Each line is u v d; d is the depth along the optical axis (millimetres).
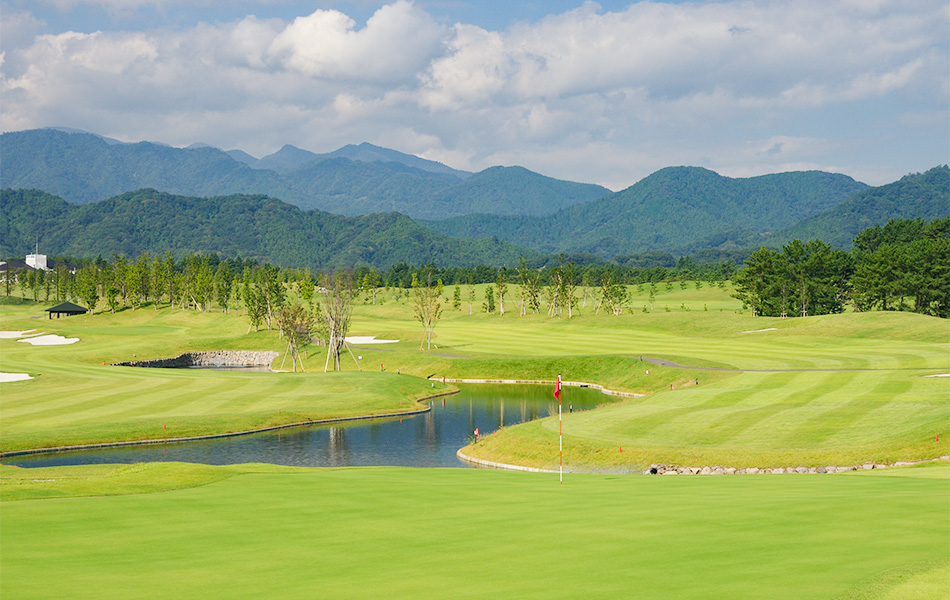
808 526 19328
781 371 72562
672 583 14789
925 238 158375
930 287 138875
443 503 24812
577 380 96125
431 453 58500
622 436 50094
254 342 136000
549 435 52531
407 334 137625
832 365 77938
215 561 17375
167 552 18234
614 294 174000
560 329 141875
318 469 37094
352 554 17938
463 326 152625
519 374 100562
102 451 58594
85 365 98688
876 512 20812
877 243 181750
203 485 28734
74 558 17688
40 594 14859
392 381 89625
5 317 192000
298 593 14836
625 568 16047
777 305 159125
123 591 15055
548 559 17047
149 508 23828
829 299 158875
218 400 76625
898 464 38875
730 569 15625
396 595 14602
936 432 42156
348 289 121375
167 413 69875
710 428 49719
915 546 16984
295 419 71125
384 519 22094
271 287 154000
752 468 40969
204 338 141500
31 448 57375
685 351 100062
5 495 26234
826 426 47250
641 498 25219
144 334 149000
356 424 71375
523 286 188625
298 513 23078
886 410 49438
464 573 16078
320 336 129625
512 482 30156
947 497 23016
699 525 20047
